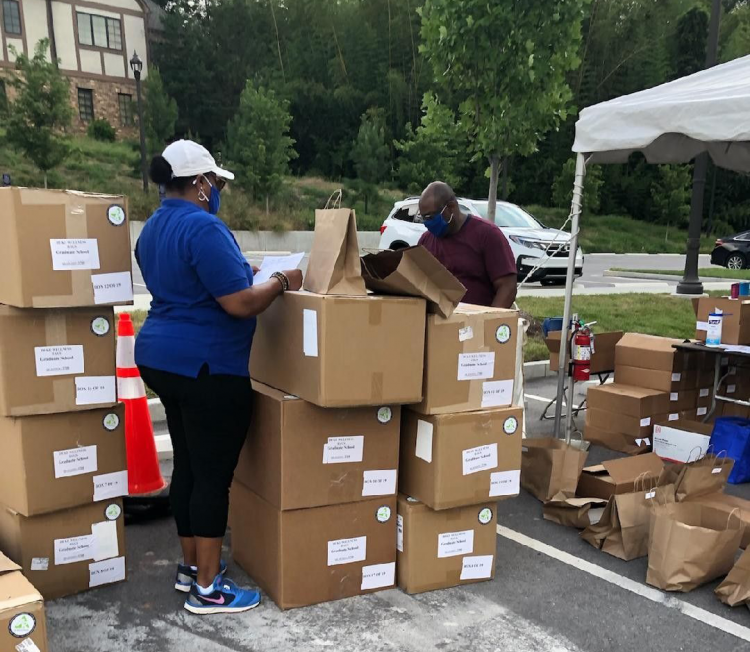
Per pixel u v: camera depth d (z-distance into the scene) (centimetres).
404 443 297
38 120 2094
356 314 249
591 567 323
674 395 505
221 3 3819
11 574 214
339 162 3534
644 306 1095
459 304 315
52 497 270
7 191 243
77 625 263
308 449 267
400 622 270
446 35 674
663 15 4238
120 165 2711
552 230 1399
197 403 253
